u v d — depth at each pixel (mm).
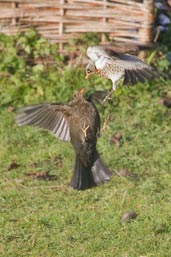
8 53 16547
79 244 11242
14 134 14820
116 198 12469
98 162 9477
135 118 15250
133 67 8992
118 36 16844
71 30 16953
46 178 13281
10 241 11383
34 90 16047
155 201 12336
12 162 13680
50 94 15969
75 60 16734
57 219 11859
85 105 9383
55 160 13898
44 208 12266
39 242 11320
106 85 15930
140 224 11609
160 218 11742
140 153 14055
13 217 12008
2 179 13258
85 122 9305
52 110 9320
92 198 12500
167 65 16438
